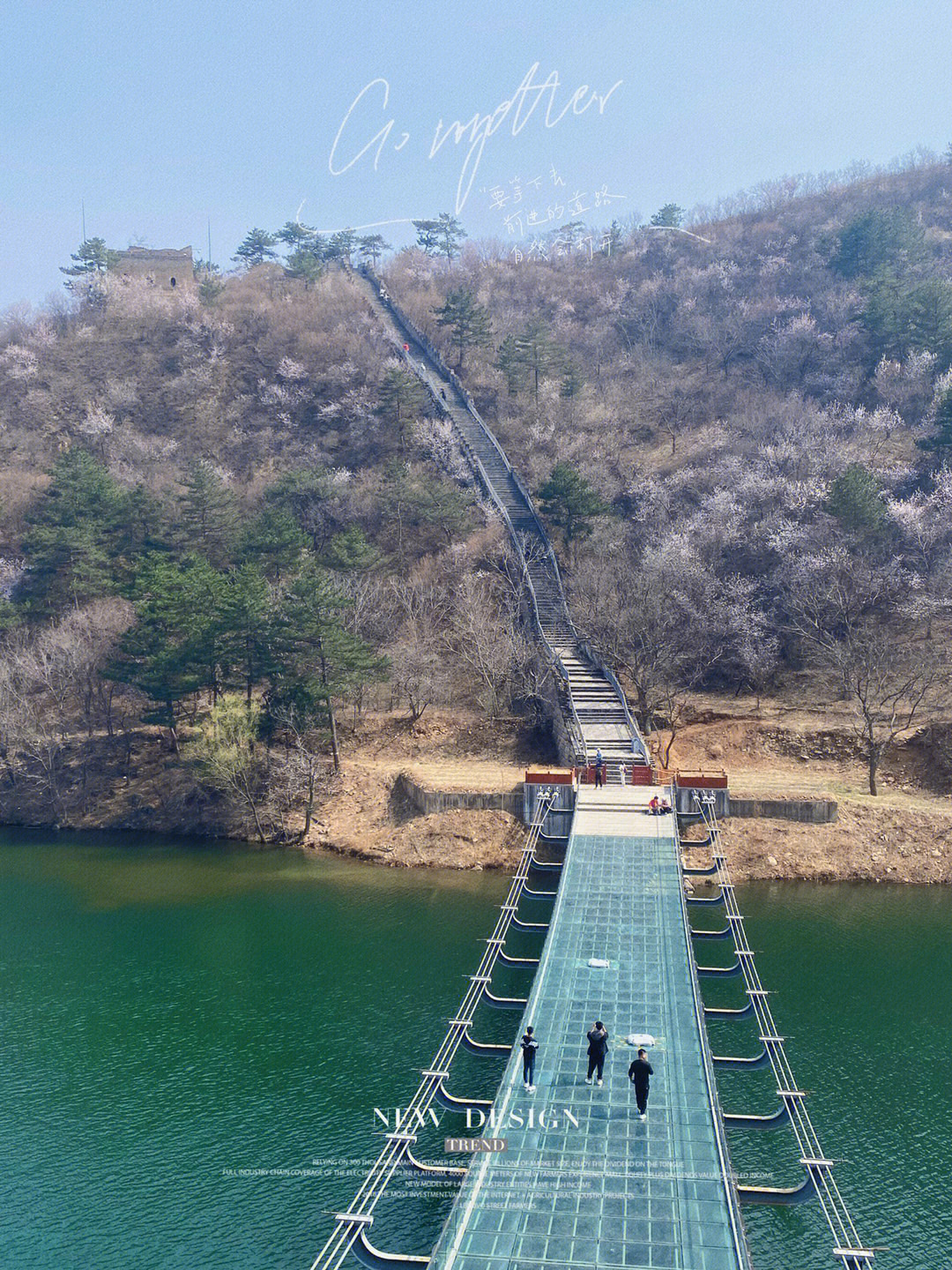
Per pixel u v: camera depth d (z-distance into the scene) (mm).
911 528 84250
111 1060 39219
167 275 164750
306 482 103000
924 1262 28125
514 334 145500
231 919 53688
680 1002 32156
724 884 46719
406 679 76375
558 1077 27828
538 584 88062
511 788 63188
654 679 73812
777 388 120500
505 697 76625
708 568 86812
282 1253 28828
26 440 123250
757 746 69812
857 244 139500
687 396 122750
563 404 123875
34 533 86438
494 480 108312
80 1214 30531
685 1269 20609
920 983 44156
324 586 71562
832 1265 28203
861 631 77625
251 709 70625
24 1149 33750
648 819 52219
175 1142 33906
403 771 68812
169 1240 29453
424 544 99250
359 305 155250
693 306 145375
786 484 92875
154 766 75375
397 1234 29344
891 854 58000
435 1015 42094
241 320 148000
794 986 43938
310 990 44844
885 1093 35719
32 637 84000
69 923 53844
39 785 75438
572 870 44500
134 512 91688
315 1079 37469
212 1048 39906
